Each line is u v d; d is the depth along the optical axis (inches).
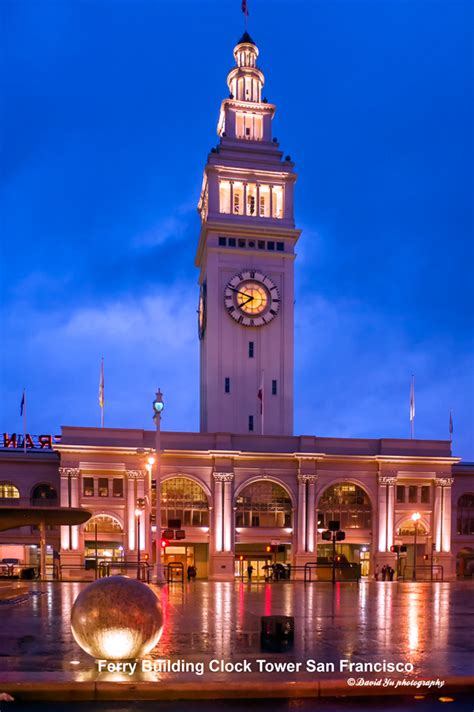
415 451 3149.6
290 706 470.6
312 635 772.0
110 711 455.8
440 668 555.2
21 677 493.7
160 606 542.0
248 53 3838.6
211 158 3469.5
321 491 3026.6
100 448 2795.3
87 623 516.7
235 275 3358.8
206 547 2933.1
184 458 2896.2
